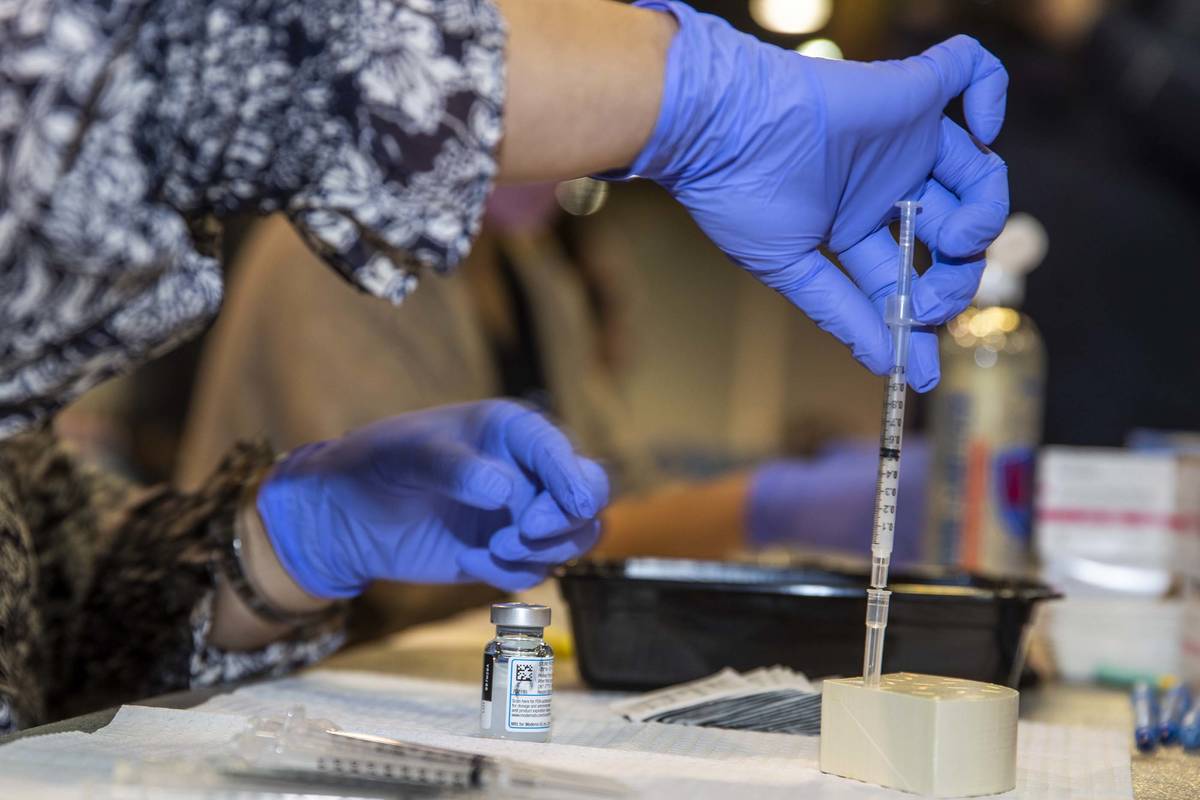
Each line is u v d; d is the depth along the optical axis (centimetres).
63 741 80
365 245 73
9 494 106
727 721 96
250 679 113
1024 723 102
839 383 507
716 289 518
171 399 381
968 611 104
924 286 89
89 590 116
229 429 203
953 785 76
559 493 95
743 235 87
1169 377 236
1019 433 156
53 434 121
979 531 155
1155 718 102
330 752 72
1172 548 137
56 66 63
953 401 156
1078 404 239
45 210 63
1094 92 239
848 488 216
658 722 96
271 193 71
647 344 518
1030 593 106
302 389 197
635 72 78
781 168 84
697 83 80
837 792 76
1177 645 128
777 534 221
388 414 200
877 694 79
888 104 85
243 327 205
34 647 108
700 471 440
